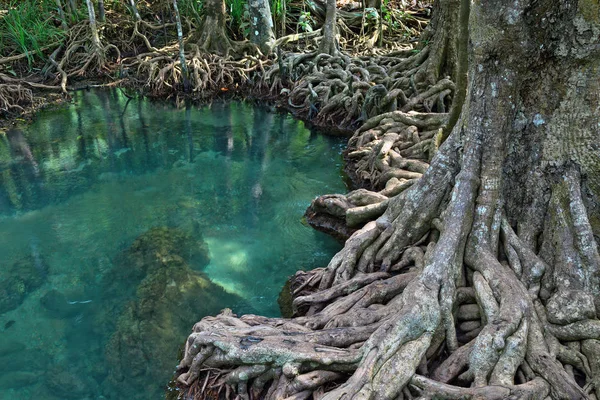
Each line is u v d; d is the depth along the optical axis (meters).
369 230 5.27
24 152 9.17
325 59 11.88
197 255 6.17
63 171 8.50
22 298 5.58
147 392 4.31
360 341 3.89
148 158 9.00
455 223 4.24
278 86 11.94
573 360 3.53
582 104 3.98
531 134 4.21
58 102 11.53
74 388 4.43
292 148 9.34
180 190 7.89
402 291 4.48
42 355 4.81
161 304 5.31
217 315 4.92
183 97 11.91
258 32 12.84
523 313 3.65
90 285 5.74
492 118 4.23
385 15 14.55
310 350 3.71
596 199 4.02
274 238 6.53
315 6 14.39
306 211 7.07
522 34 3.92
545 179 4.18
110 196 7.73
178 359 4.63
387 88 10.18
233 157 9.02
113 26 13.71
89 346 4.90
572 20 3.83
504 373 3.41
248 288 5.57
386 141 7.82
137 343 4.85
